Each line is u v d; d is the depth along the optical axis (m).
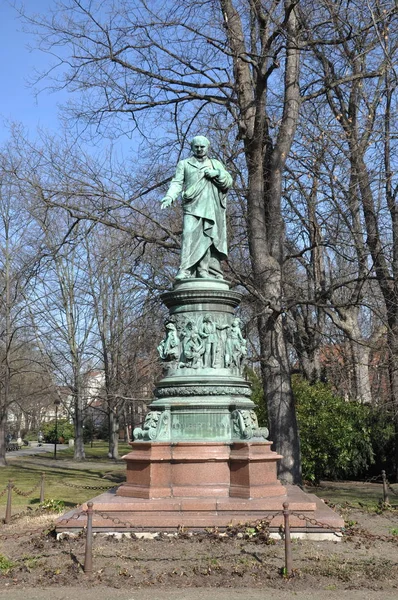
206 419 12.05
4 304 36.62
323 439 22.69
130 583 8.36
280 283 20.14
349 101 21.67
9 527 12.94
